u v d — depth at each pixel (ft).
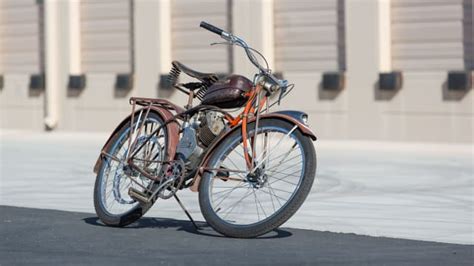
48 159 85.15
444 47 92.58
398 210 54.70
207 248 40.93
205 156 43.39
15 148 96.02
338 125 97.25
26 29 120.26
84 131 114.32
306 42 99.60
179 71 45.96
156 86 108.47
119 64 112.88
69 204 57.31
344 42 97.35
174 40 108.78
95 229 46.06
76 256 39.60
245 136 42.88
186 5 107.65
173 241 42.63
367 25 94.84
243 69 101.81
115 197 46.06
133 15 111.04
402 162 79.56
